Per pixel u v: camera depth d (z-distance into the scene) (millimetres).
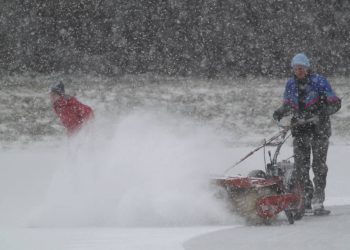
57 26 64438
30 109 53000
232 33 66250
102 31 65250
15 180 28781
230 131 47938
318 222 18062
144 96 57719
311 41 66688
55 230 17062
